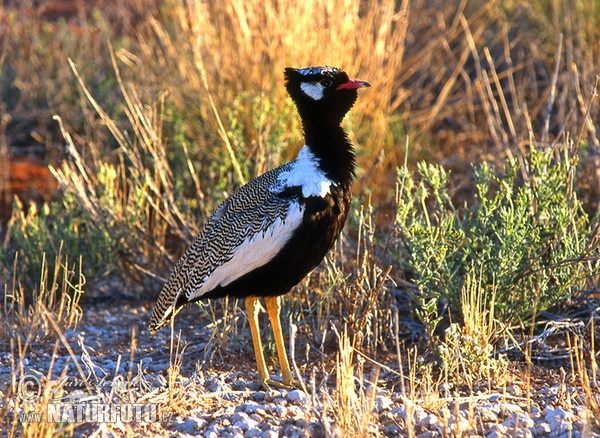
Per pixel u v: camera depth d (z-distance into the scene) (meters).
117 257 11.88
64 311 11.12
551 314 9.85
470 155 15.16
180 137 12.69
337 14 14.63
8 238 12.16
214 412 7.97
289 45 14.08
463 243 9.96
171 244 13.02
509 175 9.82
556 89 16.23
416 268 9.22
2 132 16.86
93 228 11.80
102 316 11.15
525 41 17.97
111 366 9.37
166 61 15.52
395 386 8.74
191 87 14.48
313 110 8.54
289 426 7.52
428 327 9.12
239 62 14.37
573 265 9.50
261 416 7.82
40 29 20.36
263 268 8.53
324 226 8.50
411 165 15.41
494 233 9.50
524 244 9.44
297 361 9.60
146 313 11.34
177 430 7.59
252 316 8.96
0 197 15.21
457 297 9.42
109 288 12.32
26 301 11.53
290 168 8.65
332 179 8.52
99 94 16.72
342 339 8.73
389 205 13.23
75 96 16.88
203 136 14.11
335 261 10.05
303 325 10.12
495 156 14.40
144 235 11.88
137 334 10.56
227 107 13.02
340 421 7.23
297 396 8.29
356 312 9.63
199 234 9.09
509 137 15.41
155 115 12.81
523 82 17.17
